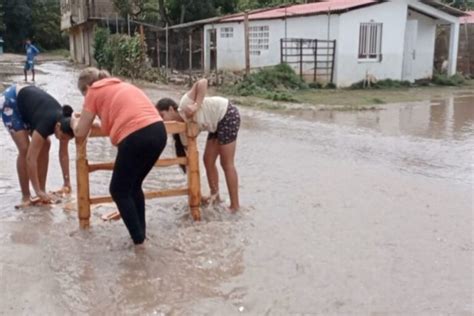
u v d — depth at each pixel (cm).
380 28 2197
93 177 741
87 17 3425
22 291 409
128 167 474
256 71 2172
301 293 409
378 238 520
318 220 570
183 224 557
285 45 2291
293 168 809
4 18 5753
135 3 3397
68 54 5509
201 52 3070
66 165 659
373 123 1308
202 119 562
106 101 480
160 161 549
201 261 466
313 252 485
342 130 1195
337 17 2095
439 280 431
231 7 3541
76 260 466
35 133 587
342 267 454
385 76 2255
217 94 1905
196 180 564
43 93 609
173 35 3083
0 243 501
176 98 1805
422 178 758
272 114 1460
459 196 667
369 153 936
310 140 1063
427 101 1808
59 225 554
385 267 454
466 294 409
